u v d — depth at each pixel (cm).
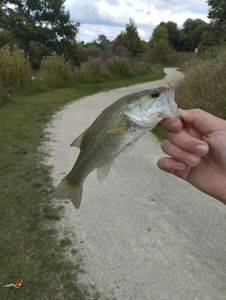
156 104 28
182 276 68
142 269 70
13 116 181
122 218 86
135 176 110
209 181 33
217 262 73
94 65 383
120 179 108
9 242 76
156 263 72
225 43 274
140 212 89
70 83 320
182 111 32
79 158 32
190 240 79
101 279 67
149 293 64
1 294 63
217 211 91
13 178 104
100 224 83
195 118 32
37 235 78
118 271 69
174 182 107
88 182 104
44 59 328
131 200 95
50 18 552
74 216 86
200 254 75
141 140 146
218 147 31
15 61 263
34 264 70
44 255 72
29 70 271
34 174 107
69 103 226
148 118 28
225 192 32
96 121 31
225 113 147
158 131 155
